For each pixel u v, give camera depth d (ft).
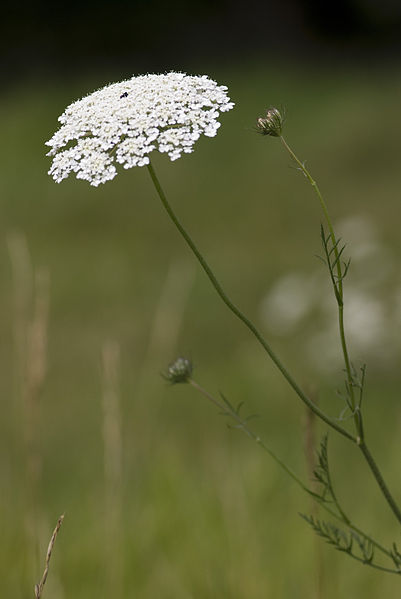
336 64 125.49
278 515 18.57
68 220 65.41
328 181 71.00
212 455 21.53
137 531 17.81
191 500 18.74
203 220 64.34
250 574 15.90
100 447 27.37
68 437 28.81
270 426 27.99
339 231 37.45
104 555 16.46
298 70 113.29
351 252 35.78
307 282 36.58
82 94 95.45
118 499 15.83
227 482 18.34
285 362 33.53
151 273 51.01
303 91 94.94
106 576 15.92
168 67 134.92
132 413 24.86
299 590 15.96
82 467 24.88
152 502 18.93
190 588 16.19
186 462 23.20
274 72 107.96
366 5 142.10
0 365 35.17
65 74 131.85
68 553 17.21
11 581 15.85
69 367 36.73
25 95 107.45
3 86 128.26
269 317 37.40
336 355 31.58
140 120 10.39
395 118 78.59
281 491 19.58
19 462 24.16
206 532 17.62
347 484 21.91
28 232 63.00
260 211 65.41
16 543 16.61
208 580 16.11
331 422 10.25
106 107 10.62
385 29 142.10
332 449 24.72
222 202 68.39
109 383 15.01
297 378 31.63
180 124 10.87
